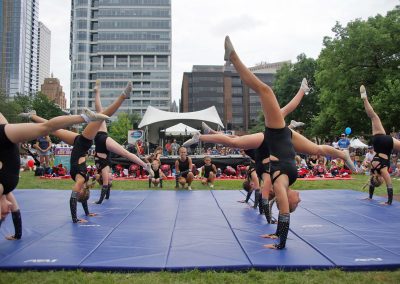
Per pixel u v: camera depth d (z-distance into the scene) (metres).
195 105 97.75
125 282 4.47
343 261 5.14
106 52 101.94
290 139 6.33
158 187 14.73
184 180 14.08
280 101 48.81
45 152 18.70
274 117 6.19
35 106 62.94
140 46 102.62
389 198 10.33
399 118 27.06
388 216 8.55
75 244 5.96
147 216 8.46
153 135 35.75
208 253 5.50
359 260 5.18
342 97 30.64
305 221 7.95
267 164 7.85
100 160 10.30
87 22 102.25
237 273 4.89
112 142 10.21
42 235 6.57
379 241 6.27
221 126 31.91
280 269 4.98
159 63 103.25
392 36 28.88
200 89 98.00
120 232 6.82
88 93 101.81
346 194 12.35
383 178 10.71
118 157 18.84
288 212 5.84
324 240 6.32
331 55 31.42
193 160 19.61
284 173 5.97
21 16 101.56
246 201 10.52
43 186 14.56
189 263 5.04
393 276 4.76
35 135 5.26
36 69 110.38
